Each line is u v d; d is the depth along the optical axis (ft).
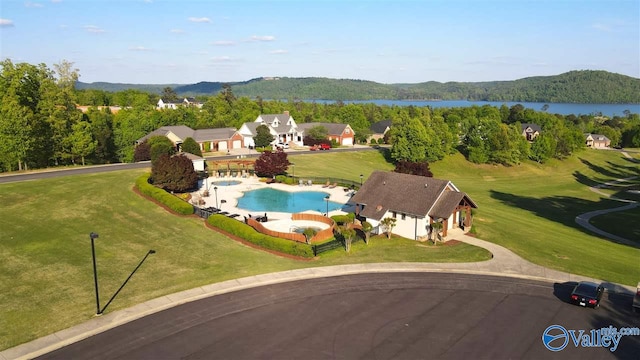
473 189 279.69
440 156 349.00
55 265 110.93
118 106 623.36
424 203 140.97
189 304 89.56
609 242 155.63
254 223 146.72
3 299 92.07
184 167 192.54
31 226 138.82
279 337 76.69
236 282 100.32
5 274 104.78
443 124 363.56
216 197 188.24
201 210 156.15
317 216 160.66
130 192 182.60
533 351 73.15
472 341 75.97
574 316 86.38
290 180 232.73
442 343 75.05
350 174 272.92
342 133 408.87
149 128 323.98
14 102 217.97
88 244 126.52
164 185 188.65
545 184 321.52
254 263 114.01
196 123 417.69
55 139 248.73
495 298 94.07
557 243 143.13
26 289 97.09
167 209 163.12
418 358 70.49
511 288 99.91
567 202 250.78
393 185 155.43
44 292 95.76
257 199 200.95
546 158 379.14
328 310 87.10
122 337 76.74
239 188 220.43
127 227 142.41
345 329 79.51
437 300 92.43
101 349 73.00
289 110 572.10
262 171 235.81
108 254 119.44
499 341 76.18
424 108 620.08
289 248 120.98
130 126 306.96
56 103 257.75
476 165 355.15
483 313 86.74
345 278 104.01
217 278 102.83
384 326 80.79
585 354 72.49
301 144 398.21
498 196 257.96
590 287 92.53
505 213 196.24
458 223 154.51
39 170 226.17
